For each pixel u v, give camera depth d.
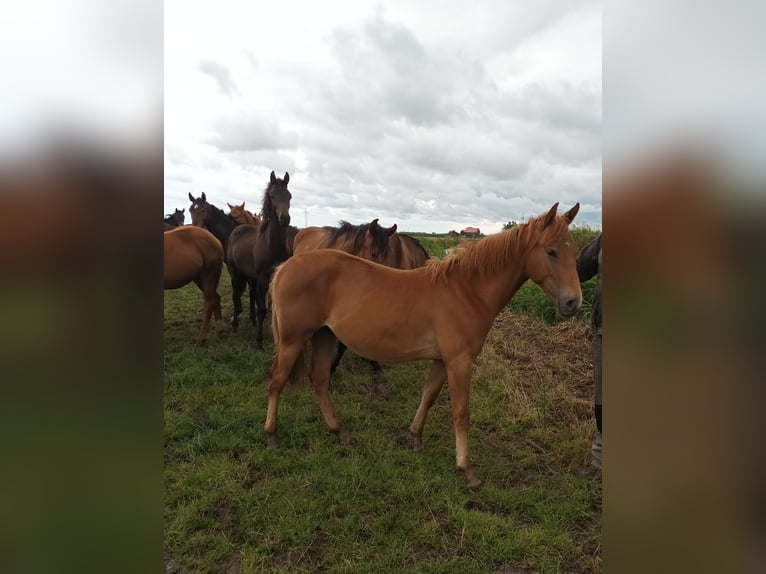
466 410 2.70
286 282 2.99
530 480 2.80
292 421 3.42
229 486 2.58
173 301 8.12
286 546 2.19
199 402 3.67
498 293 2.72
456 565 2.07
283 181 5.62
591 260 2.86
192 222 7.95
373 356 2.91
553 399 3.85
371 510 2.45
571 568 2.09
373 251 4.72
